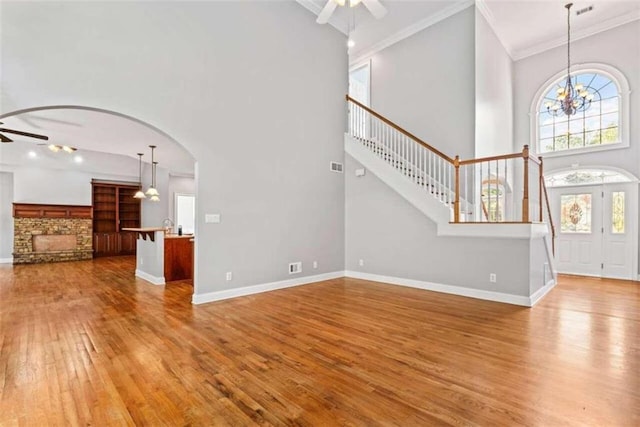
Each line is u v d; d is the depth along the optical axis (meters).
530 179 6.35
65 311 3.93
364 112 6.68
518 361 2.51
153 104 3.89
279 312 3.85
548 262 5.19
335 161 6.13
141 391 2.10
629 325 3.35
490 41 6.20
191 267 6.05
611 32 6.20
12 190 8.67
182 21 4.16
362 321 3.50
